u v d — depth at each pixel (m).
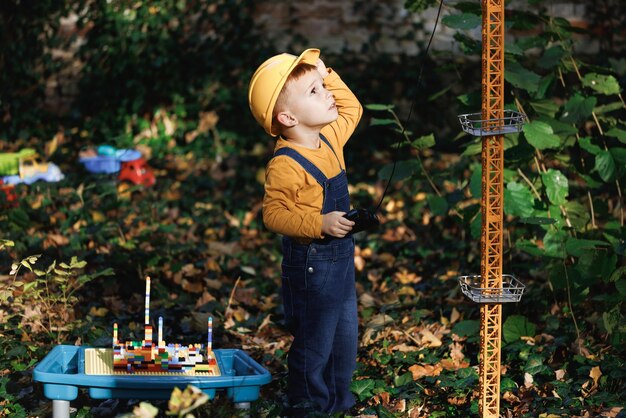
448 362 5.47
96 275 5.80
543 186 5.96
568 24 6.12
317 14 11.95
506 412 4.82
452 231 8.32
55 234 8.17
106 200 9.15
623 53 11.38
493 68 3.94
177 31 12.02
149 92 12.09
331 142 4.61
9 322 5.91
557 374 5.19
